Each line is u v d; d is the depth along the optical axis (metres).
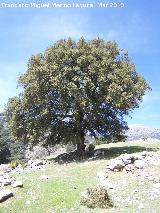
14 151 82.00
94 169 36.59
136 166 34.72
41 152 85.88
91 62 44.19
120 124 47.41
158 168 34.44
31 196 31.19
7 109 48.41
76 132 47.59
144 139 63.72
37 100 45.47
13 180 35.22
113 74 44.69
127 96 42.69
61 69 43.88
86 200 29.02
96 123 47.16
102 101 44.03
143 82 45.91
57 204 29.33
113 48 46.84
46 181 34.31
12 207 29.81
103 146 55.84
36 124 46.12
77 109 43.94
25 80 45.72
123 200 29.34
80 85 44.31
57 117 47.19
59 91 43.53
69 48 45.25
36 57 46.47
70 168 39.16
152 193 29.97
